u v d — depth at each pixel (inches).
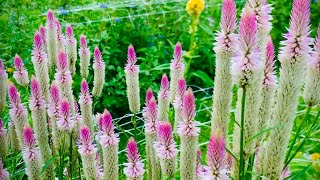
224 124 23.4
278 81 23.2
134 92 29.4
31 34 45.4
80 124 27.5
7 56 44.2
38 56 28.7
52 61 32.2
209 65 50.8
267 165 23.2
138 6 53.3
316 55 22.0
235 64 20.9
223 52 22.5
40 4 52.9
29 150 25.5
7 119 32.5
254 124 23.0
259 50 22.2
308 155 33.7
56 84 27.8
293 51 21.7
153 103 25.4
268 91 23.3
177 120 26.3
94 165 25.1
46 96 29.3
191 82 50.4
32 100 26.4
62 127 26.1
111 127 24.2
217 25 53.1
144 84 45.1
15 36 44.8
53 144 28.5
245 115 22.9
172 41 51.2
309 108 22.7
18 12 47.6
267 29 22.5
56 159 28.7
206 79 44.5
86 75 32.9
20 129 27.1
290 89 22.2
